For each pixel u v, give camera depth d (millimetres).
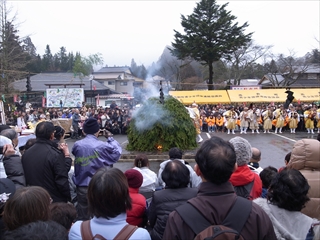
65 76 50656
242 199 1812
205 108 26000
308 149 2791
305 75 48375
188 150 10664
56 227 1699
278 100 29344
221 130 21719
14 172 3502
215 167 1776
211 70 36250
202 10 34844
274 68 48344
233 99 29344
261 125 22234
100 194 1995
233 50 34500
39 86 45719
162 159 10141
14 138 4266
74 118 18688
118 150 4348
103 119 20156
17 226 2125
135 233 1962
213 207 1739
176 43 34250
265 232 1726
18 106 25297
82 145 4102
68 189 3756
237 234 1606
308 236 2176
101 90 45562
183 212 1738
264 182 3600
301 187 2246
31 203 2139
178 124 10633
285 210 2283
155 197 2789
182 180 2824
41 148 3713
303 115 21250
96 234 1947
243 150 2902
